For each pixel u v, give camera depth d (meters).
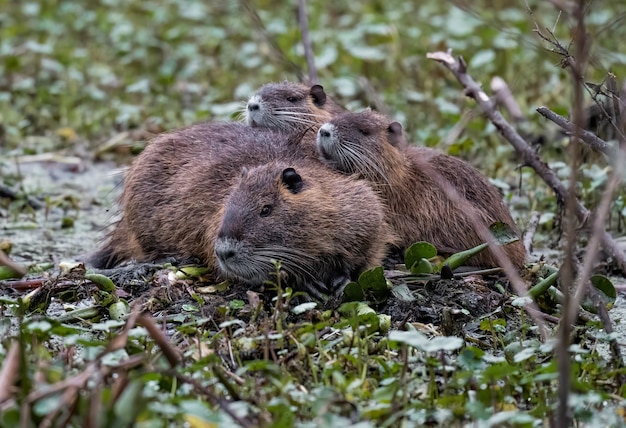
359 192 12.64
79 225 16.94
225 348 10.68
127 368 9.06
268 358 10.46
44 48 23.25
